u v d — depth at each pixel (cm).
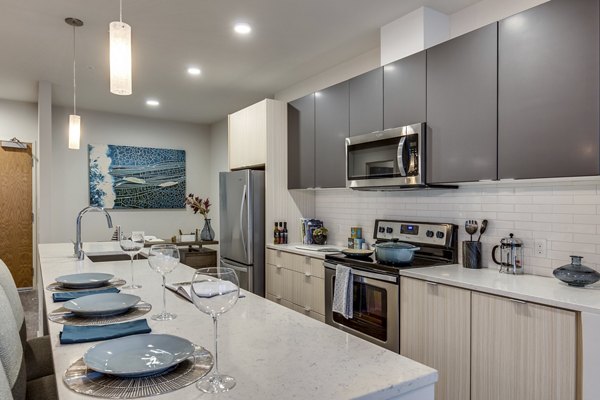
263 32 318
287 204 409
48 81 442
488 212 258
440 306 219
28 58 373
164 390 83
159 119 640
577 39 185
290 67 399
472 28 277
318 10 282
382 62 308
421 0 269
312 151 367
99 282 184
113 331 118
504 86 215
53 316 136
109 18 293
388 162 280
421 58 262
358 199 370
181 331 122
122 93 177
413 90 268
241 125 445
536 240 232
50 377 156
